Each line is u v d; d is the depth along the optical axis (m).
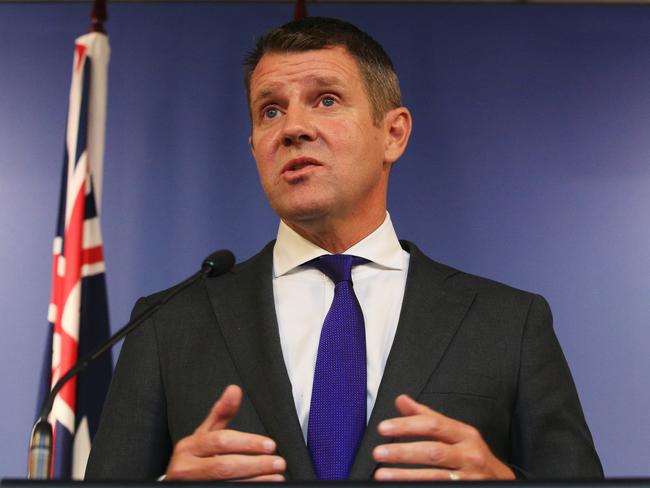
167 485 1.63
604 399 4.57
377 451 1.98
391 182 4.85
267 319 2.64
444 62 5.02
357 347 2.57
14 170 4.87
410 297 2.67
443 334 2.59
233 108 5.00
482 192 4.83
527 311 2.70
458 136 4.91
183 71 5.04
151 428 2.58
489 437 2.47
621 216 4.79
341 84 2.79
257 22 5.13
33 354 4.62
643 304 4.68
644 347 4.62
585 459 2.51
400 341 2.56
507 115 4.94
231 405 2.00
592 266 4.73
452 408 2.46
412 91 4.97
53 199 4.84
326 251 2.82
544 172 4.86
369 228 2.84
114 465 2.51
